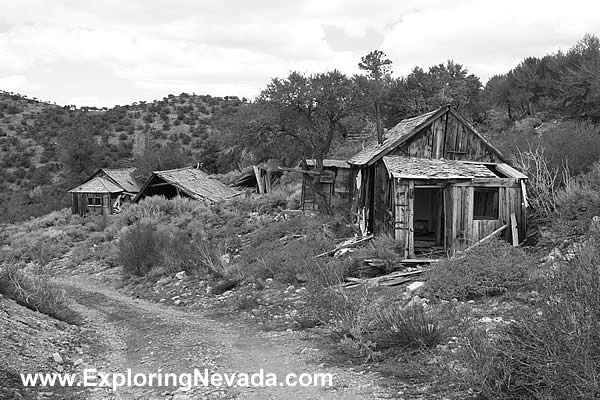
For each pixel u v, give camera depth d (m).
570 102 29.92
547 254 12.03
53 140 72.62
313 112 24.75
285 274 14.94
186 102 93.88
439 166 16.23
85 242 28.75
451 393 5.90
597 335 4.75
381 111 36.31
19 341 7.90
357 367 7.39
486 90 40.69
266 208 29.97
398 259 14.20
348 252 15.89
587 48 32.50
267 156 28.84
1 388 6.14
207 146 58.50
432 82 37.25
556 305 5.18
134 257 19.97
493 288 10.03
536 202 14.81
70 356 8.24
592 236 7.88
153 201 34.72
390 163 16.36
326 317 10.50
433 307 9.85
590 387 4.35
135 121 83.94
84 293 17.39
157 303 15.36
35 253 27.45
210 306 13.99
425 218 19.88
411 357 7.35
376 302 10.77
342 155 34.59
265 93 24.64
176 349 9.04
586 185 13.92
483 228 15.09
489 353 5.64
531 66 36.94
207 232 25.47
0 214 49.56
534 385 4.98
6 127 75.94
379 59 24.70
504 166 16.50
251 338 10.02
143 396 6.60
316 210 25.84
